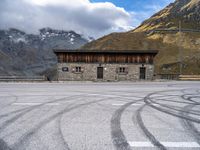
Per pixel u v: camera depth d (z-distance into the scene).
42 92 15.82
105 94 14.63
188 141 5.56
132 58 36.38
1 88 19.52
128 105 10.41
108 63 36.28
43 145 5.21
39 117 7.88
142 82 30.64
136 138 5.74
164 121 7.46
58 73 36.06
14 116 8.02
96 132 6.19
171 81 33.00
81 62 36.19
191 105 10.51
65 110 9.13
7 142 5.41
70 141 5.48
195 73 73.69
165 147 5.16
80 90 17.41
